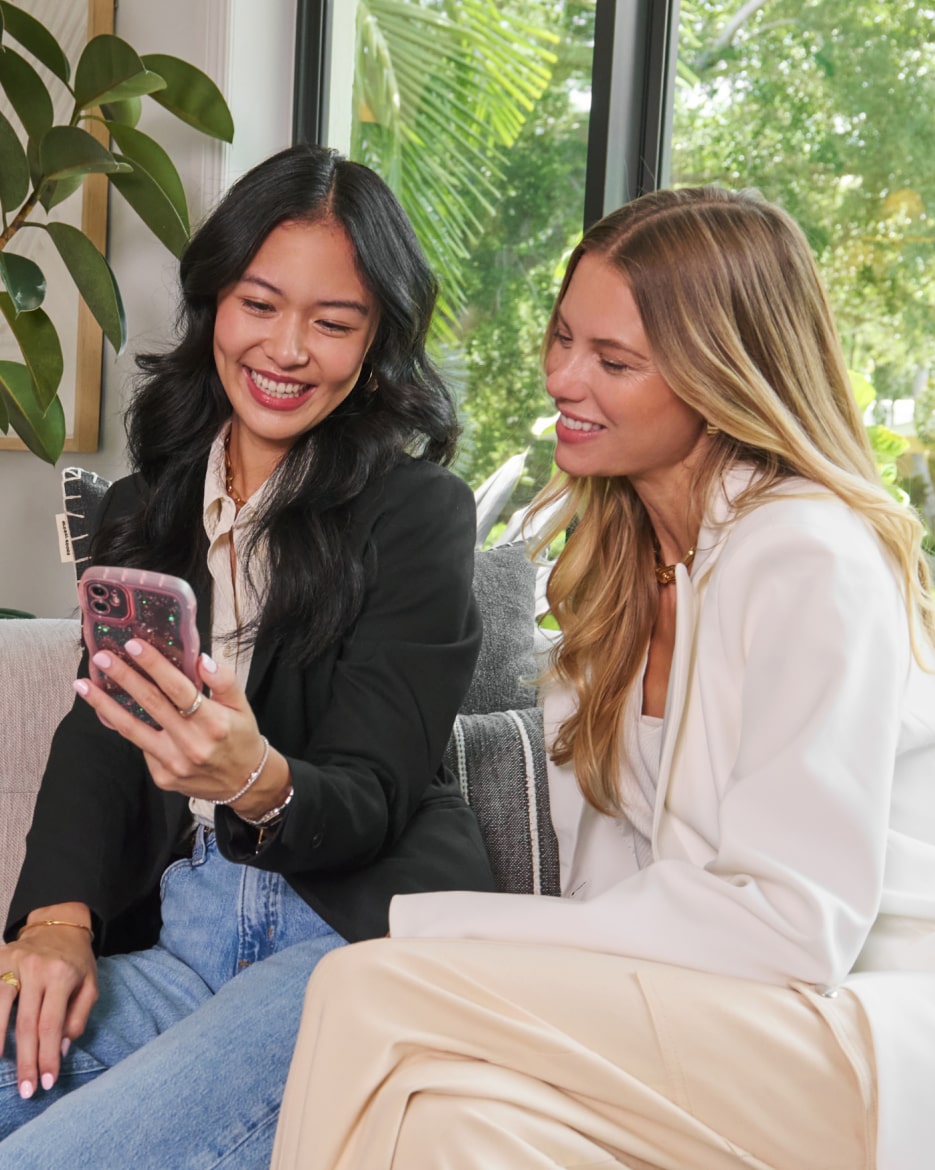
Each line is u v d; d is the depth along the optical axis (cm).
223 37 265
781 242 123
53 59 228
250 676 137
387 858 132
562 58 267
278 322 138
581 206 265
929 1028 97
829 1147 92
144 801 145
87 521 189
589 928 100
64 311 281
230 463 150
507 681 175
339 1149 89
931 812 114
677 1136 91
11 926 134
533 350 271
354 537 140
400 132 286
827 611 105
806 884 98
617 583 137
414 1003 93
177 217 238
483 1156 83
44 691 169
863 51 221
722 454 123
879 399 218
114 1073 114
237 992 123
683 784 117
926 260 214
